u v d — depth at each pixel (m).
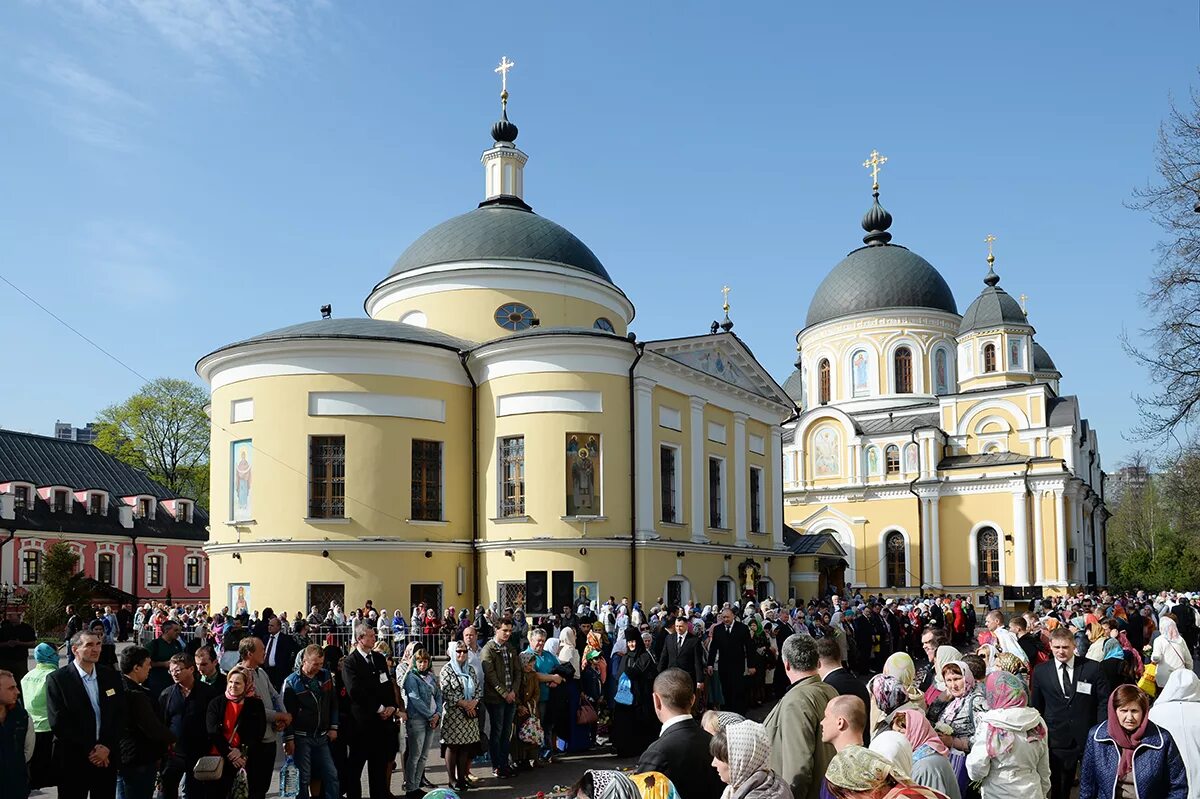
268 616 25.61
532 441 34.44
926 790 5.52
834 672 8.69
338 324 35.59
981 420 68.69
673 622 19.83
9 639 18.91
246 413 34.53
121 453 70.81
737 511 42.84
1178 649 14.11
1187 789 8.18
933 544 66.31
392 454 33.94
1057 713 11.68
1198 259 28.19
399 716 13.86
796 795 7.45
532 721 16.27
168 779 11.32
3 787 9.48
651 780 6.70
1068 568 63.31
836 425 71.00
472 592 35.28
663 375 37.38
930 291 74.31
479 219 42.56
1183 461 46.94
